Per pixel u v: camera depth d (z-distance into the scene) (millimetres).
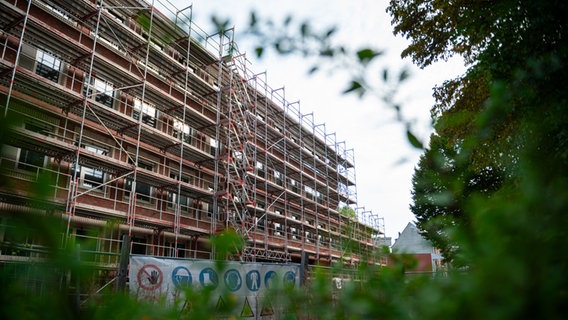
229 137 21484
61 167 14828
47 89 13820
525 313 574
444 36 10570
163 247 17484
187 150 19953
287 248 25438
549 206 646
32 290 730
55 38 14531
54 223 716
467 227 677
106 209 14688
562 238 589
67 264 729
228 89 22562
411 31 11281
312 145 35531
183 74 20875
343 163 38250
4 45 13016
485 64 4066
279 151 29922
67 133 15383
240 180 21453
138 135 16562
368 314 778
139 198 18156
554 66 1114
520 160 863
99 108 15312
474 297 606
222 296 1026
